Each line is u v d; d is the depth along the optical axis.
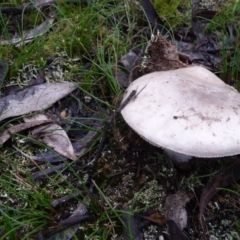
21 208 0.25
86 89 0.31
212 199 0.26
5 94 0.30
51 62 0.32
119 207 0.25
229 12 0.37
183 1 0.39
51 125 0.29
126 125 0.28
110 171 0.27
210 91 0.24
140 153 0.28
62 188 0.25
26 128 0.28
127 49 0.33
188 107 0.22
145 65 0.30
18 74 0.31
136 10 0.36
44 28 0.34
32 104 0.29
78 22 0.33
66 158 0.27
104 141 0.26
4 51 0.32
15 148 0.28
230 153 0.22
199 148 0.21
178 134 0.22
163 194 0.26
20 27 0.35
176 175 0.27
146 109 0.23
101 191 0.25
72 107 0.30
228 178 0.26
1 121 0.28
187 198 0.26
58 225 0.24
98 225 0.25
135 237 0.24
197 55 0.34
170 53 0.30
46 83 0.30
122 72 0.31
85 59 0.33
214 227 0.25
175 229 0.24
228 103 0.23
